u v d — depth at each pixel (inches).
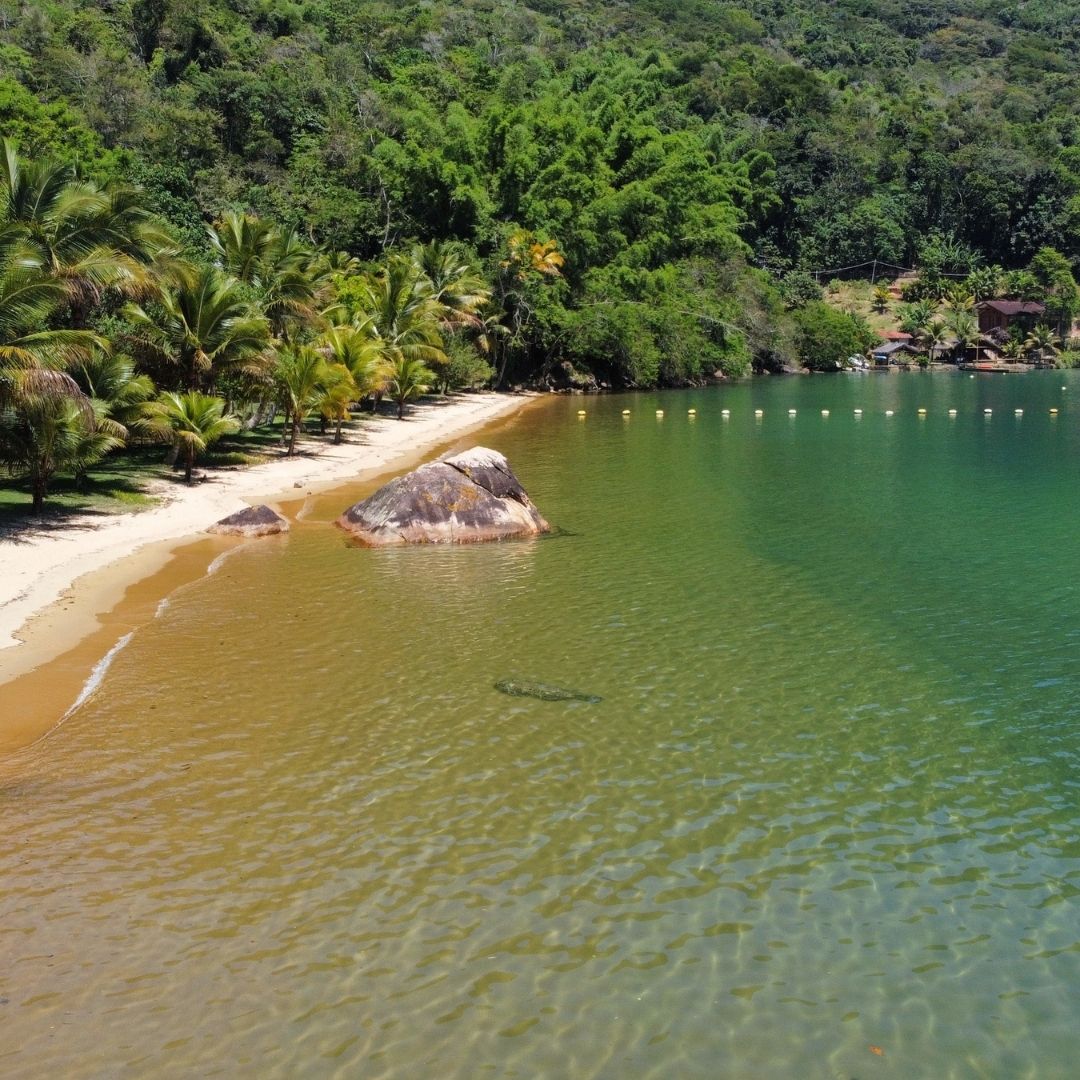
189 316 1261.1
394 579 819.4
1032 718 535.5
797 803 441.1
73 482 1143.0
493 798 442.6
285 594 772.0
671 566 870.4
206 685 578.6
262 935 344.5
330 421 1888.5
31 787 451.8
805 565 878.4
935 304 4990.2
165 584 794.8
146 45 3506.4
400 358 2062.0
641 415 2326.5
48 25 3105.3
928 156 5433.1
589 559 895.1
